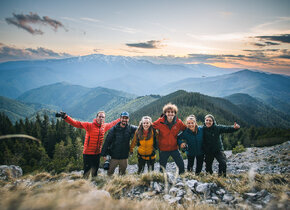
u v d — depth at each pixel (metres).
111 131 6.30
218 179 4.09
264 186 3.42
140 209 2.20
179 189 3.59
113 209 1.86
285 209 2.29
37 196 1.59
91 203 1.72
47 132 61.12
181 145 6.04
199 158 6.41
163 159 6.16
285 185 3.44
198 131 6.24
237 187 3.62
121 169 6.43
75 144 50.72
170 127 6.11
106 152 6.29
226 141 59.75
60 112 6.30
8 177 5.54
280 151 12.16
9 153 37.97
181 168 5.99
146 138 5.97
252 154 14.16
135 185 3.79
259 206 2.67
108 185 3.69
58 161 38.34
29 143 52.19
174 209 2.64
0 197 1.52
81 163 39.00
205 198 3.10
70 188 2.57
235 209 2.68
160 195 3.36
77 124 6.44
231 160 14.41
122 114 6.18
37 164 39.88
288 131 54.56
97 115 6.70
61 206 1.49
